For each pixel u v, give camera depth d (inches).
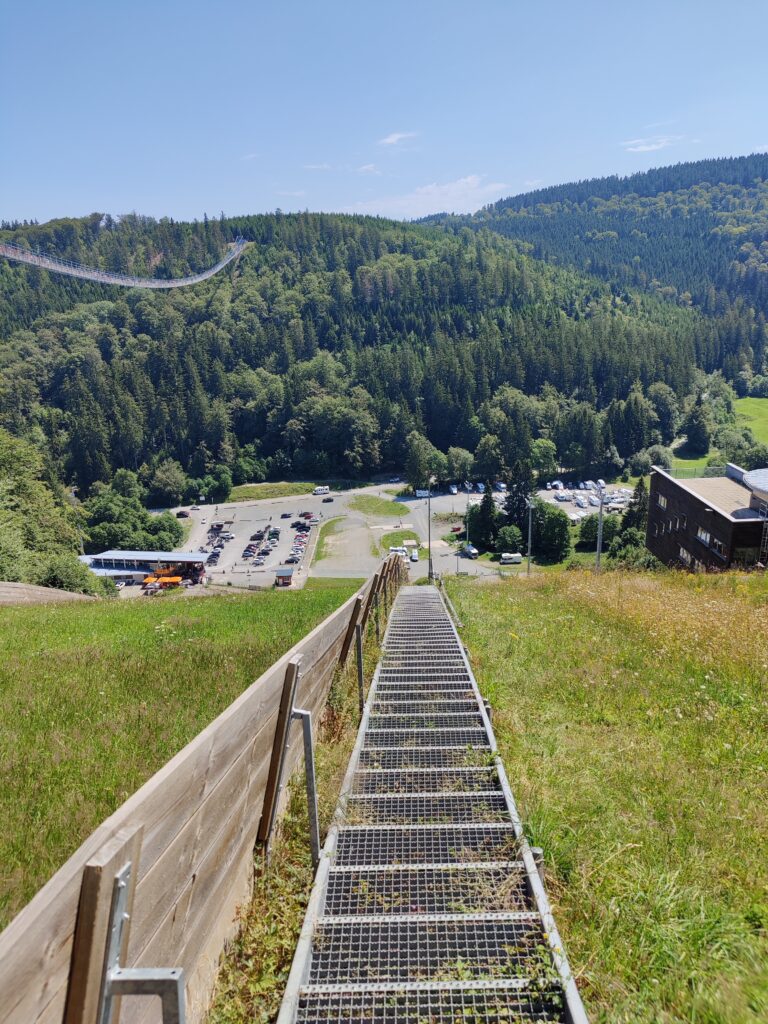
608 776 179.5
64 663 264.2
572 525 3112.7
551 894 120.6
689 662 303.9
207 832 92.3
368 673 282.4
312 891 109.1
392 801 147.2
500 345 5324.8
